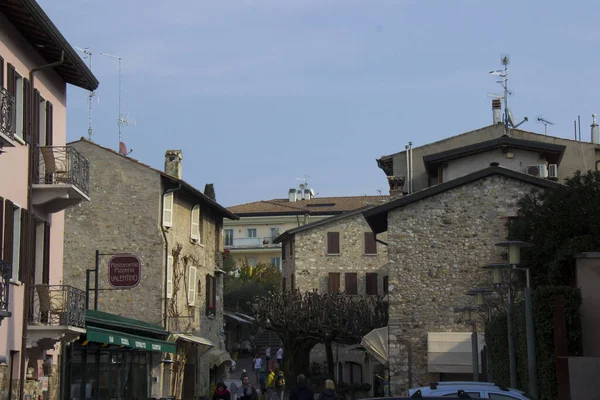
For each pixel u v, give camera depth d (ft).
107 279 127.44
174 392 129.70
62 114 86.48
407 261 116.37
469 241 115.55
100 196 129.70
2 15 68.85
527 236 95.09
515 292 99.30
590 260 69.05
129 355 111.65
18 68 72.90
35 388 77.05
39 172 77.25
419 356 114.32
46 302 75.77
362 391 172.45
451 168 140.77
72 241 128.67
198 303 148.05
